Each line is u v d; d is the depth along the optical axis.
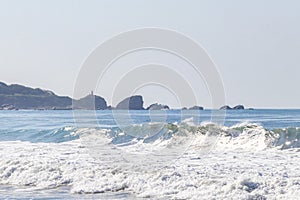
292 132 51.50
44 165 39.56
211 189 31.30
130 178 34.97
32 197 32.56
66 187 35.31
